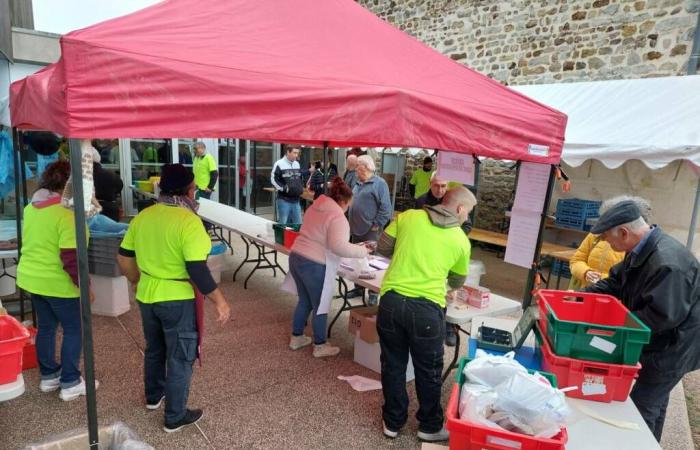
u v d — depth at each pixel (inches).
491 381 56.9
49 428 96.1
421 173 309.3
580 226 255.4
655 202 241.0
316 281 127.2
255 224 197.8
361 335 132.1
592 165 265.9
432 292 90.6
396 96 74.0
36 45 269.7
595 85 236.1
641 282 77.4
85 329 64.1
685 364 78.1
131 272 95.5
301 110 66.2
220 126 61.2
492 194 328.5
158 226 86.5
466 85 96.0
